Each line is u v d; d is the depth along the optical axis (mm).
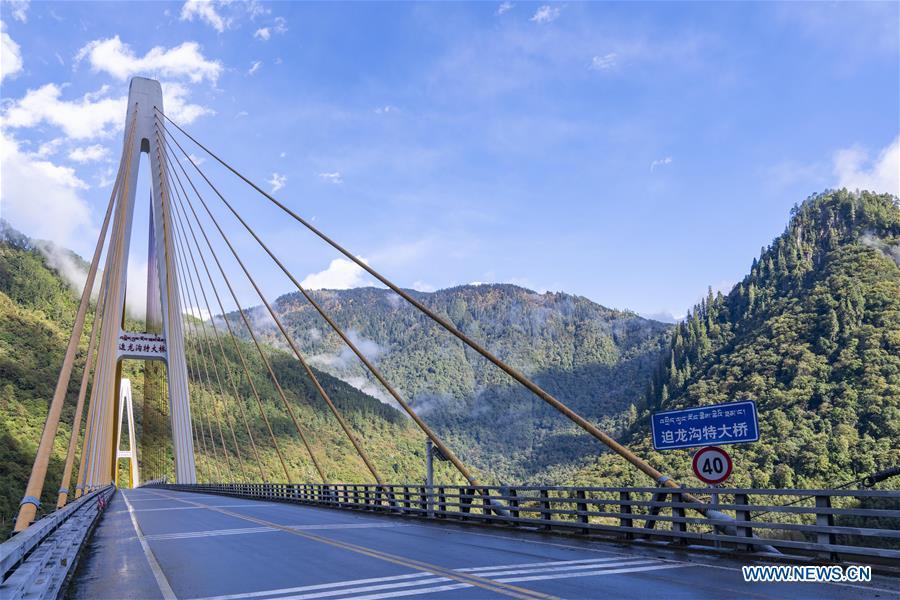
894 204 186625
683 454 87875
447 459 21766
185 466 61125
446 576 10156
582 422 16734
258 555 12984
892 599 8062
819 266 176500
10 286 154750
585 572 10391
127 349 61281
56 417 20625
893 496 9164
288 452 123562
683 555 12039
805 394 113062
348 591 9133
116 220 55969
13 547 5953
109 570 11641
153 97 66188
